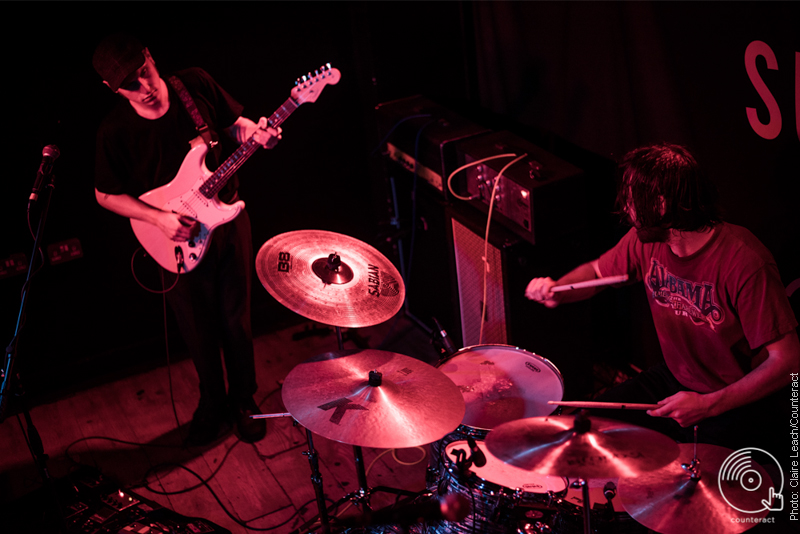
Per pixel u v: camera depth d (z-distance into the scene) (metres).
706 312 2.09
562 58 3.02
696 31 2.40
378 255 2.42
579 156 3.11
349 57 3.52
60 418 3.28
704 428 2.12
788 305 1.96
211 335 2.92
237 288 2.87
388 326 3.73
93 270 3.38
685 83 2.51
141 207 2.66
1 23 2.89
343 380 2.02
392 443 1.80
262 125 2.55
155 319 3.60
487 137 2.95
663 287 2.20
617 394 2.33
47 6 2.93
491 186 2.77
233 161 2.57
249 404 3.06
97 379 3.53
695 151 2.55
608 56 2.78
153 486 2.82
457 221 2.98
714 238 2.03
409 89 3.64
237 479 2.83
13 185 3.12
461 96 3.78
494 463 2.00
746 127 2.35
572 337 2.91
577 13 2.86
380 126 3.38
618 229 3.01
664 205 1.96
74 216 3.26
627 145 2.83
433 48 3.60
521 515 1.81
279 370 3.46
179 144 2.62
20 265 3.21
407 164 3.24
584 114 3.00
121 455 3.01
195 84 2.63
